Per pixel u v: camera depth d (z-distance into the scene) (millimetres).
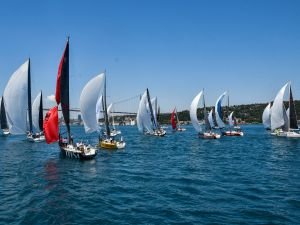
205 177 31219
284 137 84062
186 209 20703
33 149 60281
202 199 23016
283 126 84375
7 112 67750
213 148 60906
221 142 74500
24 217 19594
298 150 54375
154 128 98125
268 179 29625
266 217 18969
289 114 82500
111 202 22625
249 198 23062
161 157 47844
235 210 20344
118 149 59156
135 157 47844
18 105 67812
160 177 31594
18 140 82312
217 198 23219
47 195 24734
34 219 19250
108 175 33000
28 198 23859
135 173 34062
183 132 127500
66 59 46062
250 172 33500
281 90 81438
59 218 19406
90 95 52594
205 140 81188
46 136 47250
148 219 18969
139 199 23297
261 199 22734
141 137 94625
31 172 34969
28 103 71375
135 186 27641
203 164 40125
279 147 60250
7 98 67375
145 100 89500
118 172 34781
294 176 30797
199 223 18172
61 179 31000
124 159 45531
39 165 40000
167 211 20359
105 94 61531
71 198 23781
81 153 43250
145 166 39031
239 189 25859
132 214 19906
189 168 37062
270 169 35219
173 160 44438
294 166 36938
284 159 43250
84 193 25281
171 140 82625
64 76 46156
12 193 25438
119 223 18422
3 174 33781
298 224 17781
